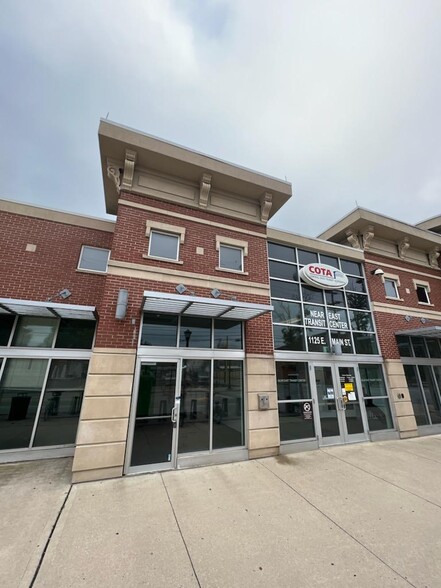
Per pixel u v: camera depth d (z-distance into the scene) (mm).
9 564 3164
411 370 10555
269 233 9469
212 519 4168
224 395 7172
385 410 9477
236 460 6719
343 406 8680
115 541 3619
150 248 7543
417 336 11180
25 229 7945
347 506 4586
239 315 7371
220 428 6895
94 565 3195
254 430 7105
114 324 6418
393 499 4832
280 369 8227
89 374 5914
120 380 6105
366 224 11500
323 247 10422
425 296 12352
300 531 3902
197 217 8266
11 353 7043
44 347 7418
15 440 6699
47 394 7180
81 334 7805
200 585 2949
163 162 7762
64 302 7770
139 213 7512
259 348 7852
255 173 8797
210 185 8328
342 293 10320
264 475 5852
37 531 3773
